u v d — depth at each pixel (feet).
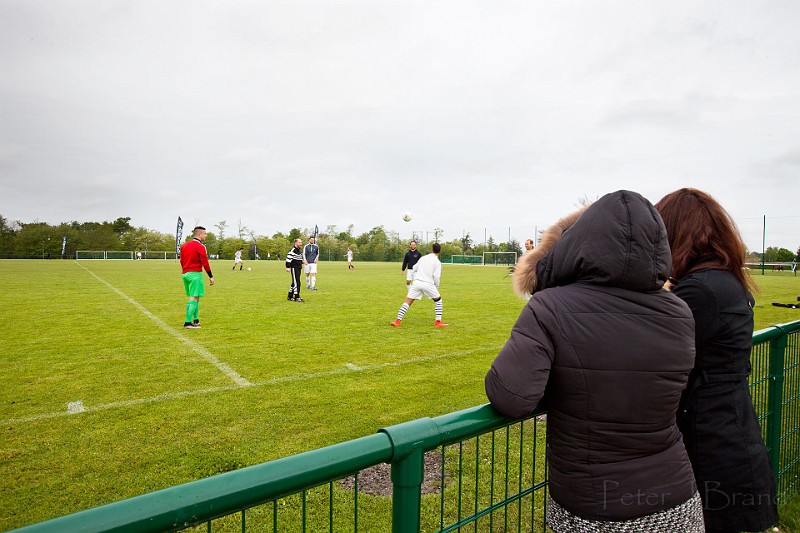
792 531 8.95
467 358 21.02
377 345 23.67
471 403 15.05
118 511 2.54
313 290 54.19
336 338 25.39
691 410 5.66
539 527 8.71
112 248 234.79
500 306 40.55
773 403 9.21
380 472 10.74
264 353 21.65
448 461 11.10
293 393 15.76
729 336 5.52
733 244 5.83
